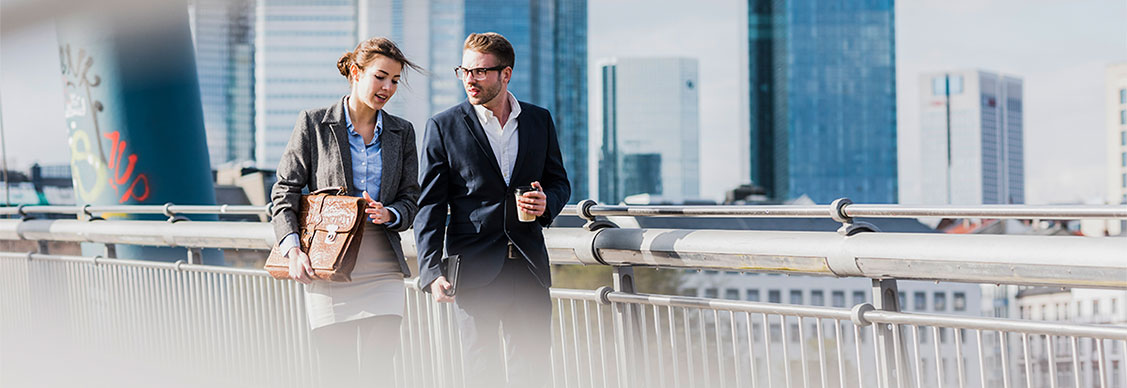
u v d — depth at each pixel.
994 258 2.75
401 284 3.85
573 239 3.96
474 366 3.59
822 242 3.18
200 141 15.08
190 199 14.74
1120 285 2.51
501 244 3.54
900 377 3.00
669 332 3.64
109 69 14.00
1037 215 2.71
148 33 14.16
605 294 3.85
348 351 3.74
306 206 3.69
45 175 27.44
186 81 14.65
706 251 3.51
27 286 7.50
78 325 6.89
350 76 3.73
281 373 4.97
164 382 5.89
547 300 3.66
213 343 5.52
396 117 3.83
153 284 6.09
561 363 4.09
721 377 3.46
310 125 3.72
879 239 3.04
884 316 2.99
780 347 3.32
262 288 5.10
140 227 6.16
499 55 3.46
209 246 5.65
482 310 3.56
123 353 6.39
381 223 3.66
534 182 3.46
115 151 14.13
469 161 3.50
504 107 3.59
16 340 7.32
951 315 2.85
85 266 6.81
